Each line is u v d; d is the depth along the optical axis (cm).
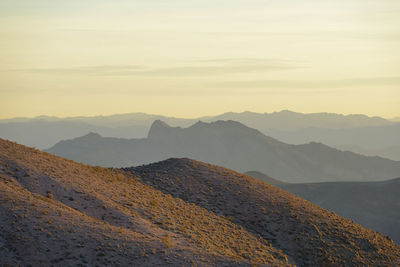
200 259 4444
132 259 4250
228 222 6266
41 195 5181
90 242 4372
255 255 5269
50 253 4166
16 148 6328
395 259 6166
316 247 5997
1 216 4469
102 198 5541
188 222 5728
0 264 3941
